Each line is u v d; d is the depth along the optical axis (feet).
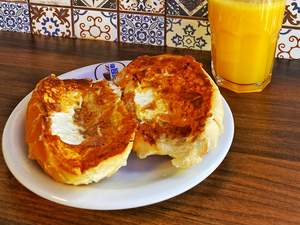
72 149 0.67
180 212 0.66
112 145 0.68
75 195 0.65
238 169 0.74
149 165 0.73
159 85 0.81
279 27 0.89
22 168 0.69
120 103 0.76
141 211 0.66
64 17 1.10
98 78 0.93
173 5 1.02
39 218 0.64
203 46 1.06
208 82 0.80
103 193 0.66
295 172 0.73
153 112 0.77
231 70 0.92
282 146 0.79
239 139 0.80
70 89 0.79
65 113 0.75
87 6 1.07
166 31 1.06
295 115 0.87
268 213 0.65
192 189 0.70
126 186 0.68
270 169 0.74
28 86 0.95
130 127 0.71
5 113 0.87
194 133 0.72
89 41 1.11
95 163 0.65
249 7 0.84
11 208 0.66
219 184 0.71
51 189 0.65
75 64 1.03
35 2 1.09
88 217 0.65
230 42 0.89
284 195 0.69
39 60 1.04
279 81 0.97
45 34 1.13
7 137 0.75
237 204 0.67
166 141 0.73
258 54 0.89
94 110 0.77
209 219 0.65
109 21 1.08
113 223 0.64
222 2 0.86
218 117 0.74
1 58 1.05
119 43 1.10
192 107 0.76
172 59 0.86
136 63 0.86
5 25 1.14
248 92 0.94
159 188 0.67
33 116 0.72
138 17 1.05
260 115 0.87
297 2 0.95
